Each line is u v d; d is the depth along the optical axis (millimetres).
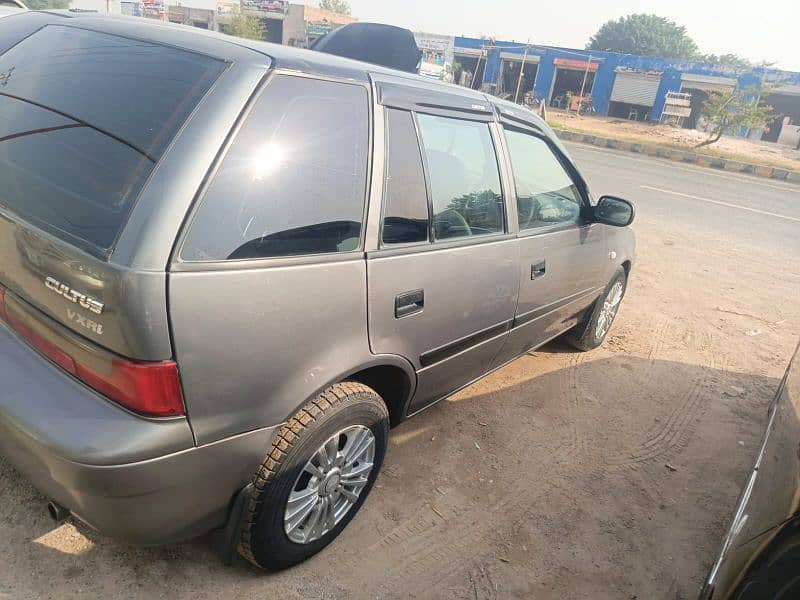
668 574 2680
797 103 28281
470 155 2793
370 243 2197
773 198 13586
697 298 6430
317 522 2297
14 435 1716
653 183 13375
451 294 2607
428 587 2367
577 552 2709
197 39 2092
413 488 2912
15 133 2125
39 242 1770
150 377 1614
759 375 4836
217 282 1701
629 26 58750
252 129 1826
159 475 1693
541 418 3738
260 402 1887
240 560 2307
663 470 3426
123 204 1681
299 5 35281
